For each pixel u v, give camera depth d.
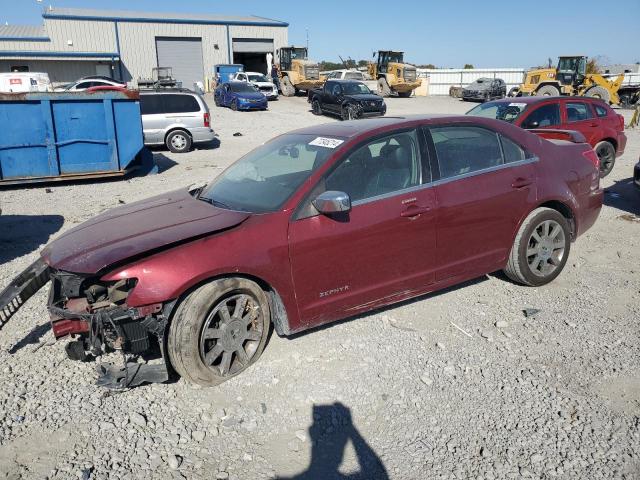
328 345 3.95
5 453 2.93
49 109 10.48
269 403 3.33
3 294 3.57
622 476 2.69
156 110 15.66
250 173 4.36
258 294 3.59
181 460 2.88
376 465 2.83
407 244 4.02
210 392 3.46
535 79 32.41
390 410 3.24
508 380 3.51
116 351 3.91
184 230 3.49
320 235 3.66
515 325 4.23
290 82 37.81
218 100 31.73
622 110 30.38
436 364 3.70
